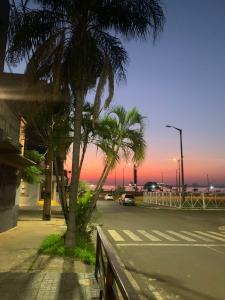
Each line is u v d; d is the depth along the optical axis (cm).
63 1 1161
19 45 1143
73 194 1167
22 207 4144
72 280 776
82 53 1127
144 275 955
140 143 1510
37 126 1359
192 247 1448
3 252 1126
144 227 2214
